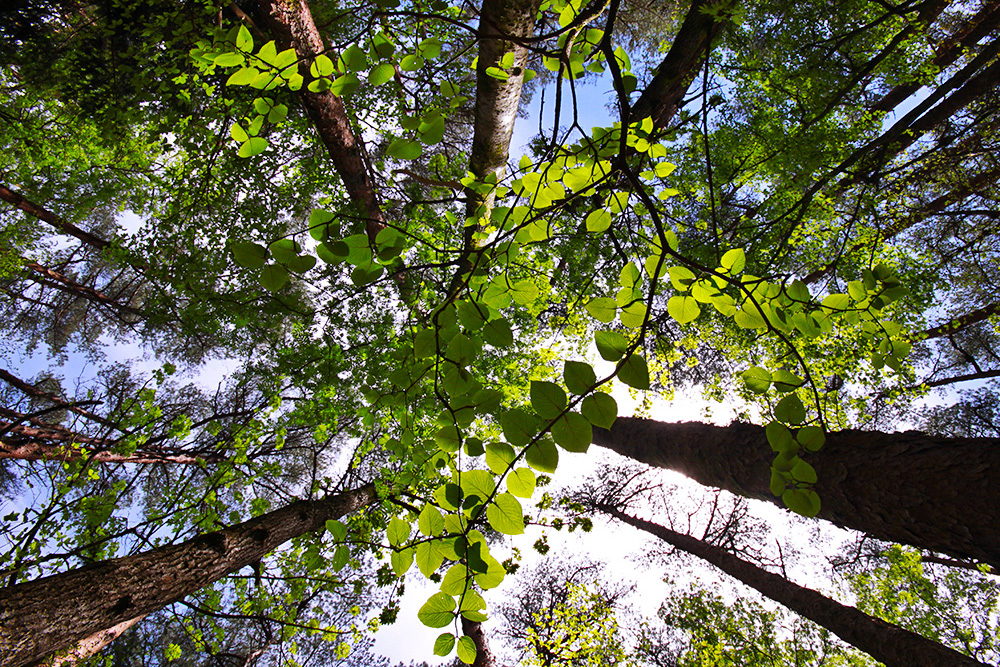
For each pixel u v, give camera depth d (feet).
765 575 20.86
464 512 2.83
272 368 19.48
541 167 4.19
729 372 20.33
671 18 27.02
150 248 17.03
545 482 10.97
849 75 15.93
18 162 21.83
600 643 20.04
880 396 18.28
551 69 4.95
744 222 17.48
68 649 10.34
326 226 3.10
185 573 9.99
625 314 3.17
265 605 14.66
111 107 17.92
